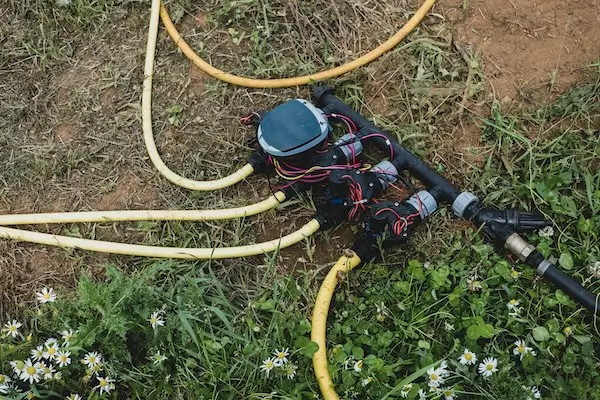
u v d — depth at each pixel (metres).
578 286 1.45
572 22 1.67
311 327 1.49
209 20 1.79
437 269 1.52
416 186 1.61
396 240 1.50
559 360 1.45
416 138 1.64
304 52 1.74
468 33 1.70
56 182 1.71
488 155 1.62
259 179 1.66
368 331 1.49
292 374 1.45
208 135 1.70
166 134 1.72
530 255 1.48
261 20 1.77
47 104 1.78
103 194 1.69
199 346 1.49
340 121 1.66
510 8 1.70
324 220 1.57
